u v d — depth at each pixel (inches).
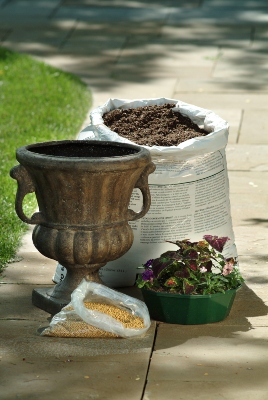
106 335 175.3
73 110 358.6
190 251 183.6
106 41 494.9
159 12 570.6
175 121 214.8
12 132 325.4
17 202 180.5
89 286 181.2
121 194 178.9
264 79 419.5
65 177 172.4
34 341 174.2
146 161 178.1
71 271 187.8
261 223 242.2
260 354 168.4
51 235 180.2
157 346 172.6
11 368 162.9
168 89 398.3
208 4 593.9
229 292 182.4
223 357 167.3
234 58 459.8
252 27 530.0
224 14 566.6
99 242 178.5
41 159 172.4
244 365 163.9
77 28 525.0
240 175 286.0
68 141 193.6
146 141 201.0
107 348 171.5
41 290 192.2
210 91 395.2
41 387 155.9
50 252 181.0
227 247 202.4
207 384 156.7
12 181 269.0
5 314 187.2
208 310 181.6
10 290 199.8
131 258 197.8
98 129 200.1
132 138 204.8
